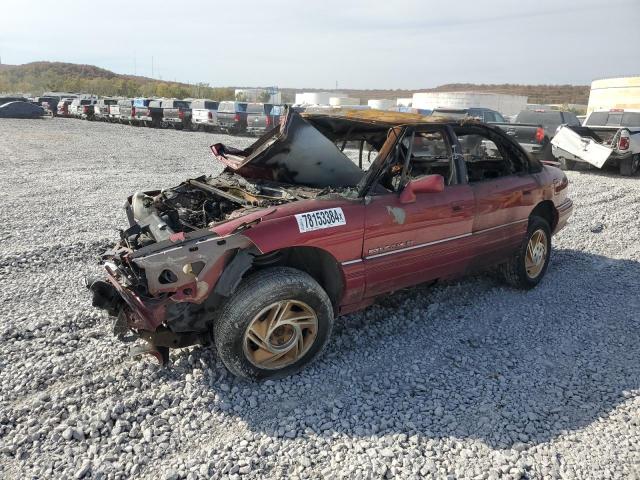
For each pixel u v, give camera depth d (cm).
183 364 358
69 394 320
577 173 1314
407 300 484
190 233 313
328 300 349
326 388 340
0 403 310
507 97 4872
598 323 446
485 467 270
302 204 346
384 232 374
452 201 417
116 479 255
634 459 278
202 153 1662
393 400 329
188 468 263
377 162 384
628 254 645
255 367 333
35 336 393
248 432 294
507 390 341
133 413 305
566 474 267
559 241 695
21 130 2494
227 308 318
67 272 532
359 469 265
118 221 744
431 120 431
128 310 326
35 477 254
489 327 435
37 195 930
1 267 535
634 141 1223
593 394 339
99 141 2030
